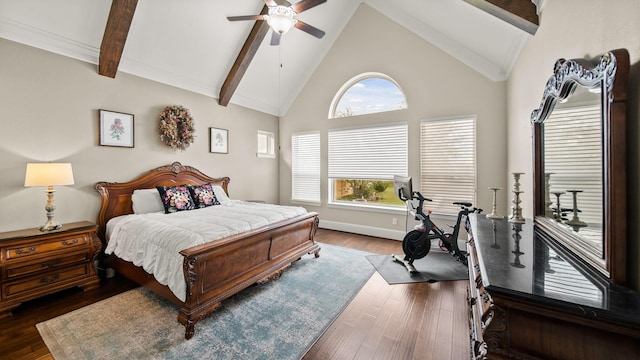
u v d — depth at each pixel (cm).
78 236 264
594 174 114
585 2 141
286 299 243
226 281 225
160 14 317
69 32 283
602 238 103
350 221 493
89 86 308
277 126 587
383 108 458
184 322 188
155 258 222
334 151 504
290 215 319
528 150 251
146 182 357
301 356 171
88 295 256
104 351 175
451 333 194
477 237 162
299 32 447
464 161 382
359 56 467
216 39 384
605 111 102
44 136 276
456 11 304
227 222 261
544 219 178
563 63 145
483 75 365
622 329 74
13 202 259
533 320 86
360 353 174
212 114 453
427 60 404
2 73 250
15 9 248
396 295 252
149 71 361
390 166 443
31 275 234
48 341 186
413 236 318
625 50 97
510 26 259
